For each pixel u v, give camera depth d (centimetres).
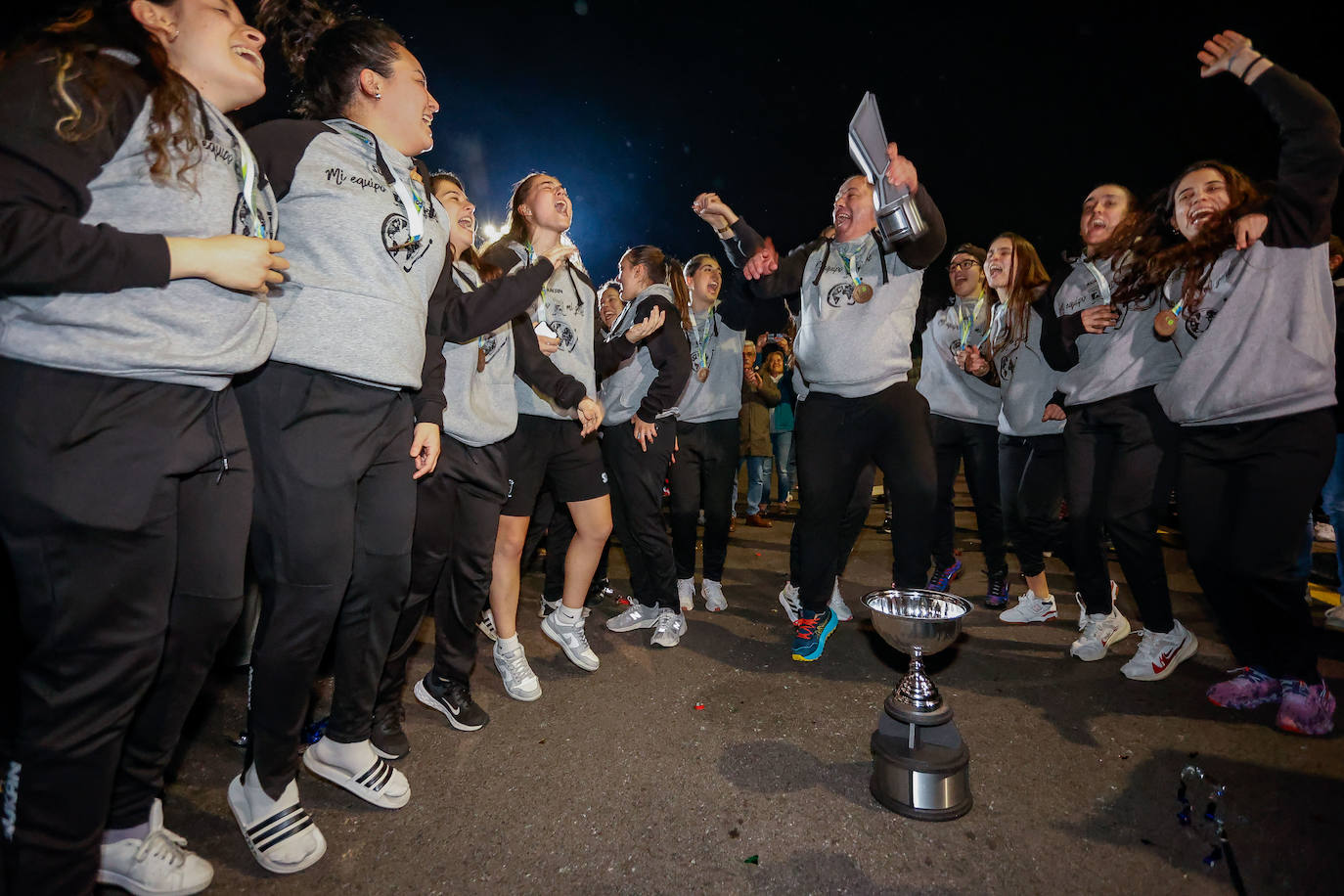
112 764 133
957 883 165
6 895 125
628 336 313
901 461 292
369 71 179
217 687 274
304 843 169
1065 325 299
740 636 354
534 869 170
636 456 333
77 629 124
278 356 157
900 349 295
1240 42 233
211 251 129
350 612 185
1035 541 366
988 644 338
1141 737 240
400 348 171
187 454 135
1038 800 201
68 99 116
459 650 246
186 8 142
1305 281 227
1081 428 310
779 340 763
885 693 280
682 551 400
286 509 160
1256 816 192
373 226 168
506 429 236
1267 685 257
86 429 122
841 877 167
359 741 196
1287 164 228
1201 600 396
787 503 864
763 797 203
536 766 221
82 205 120
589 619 385
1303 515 231
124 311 124
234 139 144
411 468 187
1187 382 248
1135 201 309
